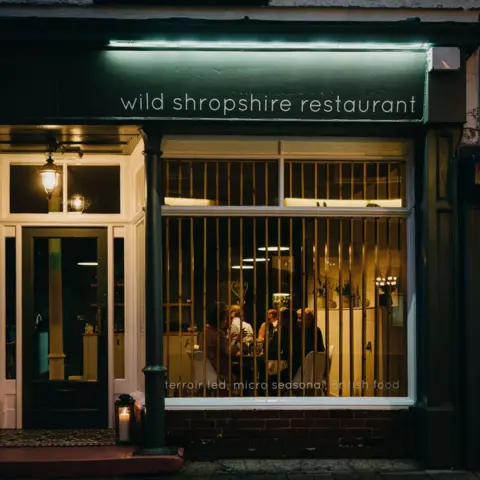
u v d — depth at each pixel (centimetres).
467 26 674
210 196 728
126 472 671
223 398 720
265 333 728
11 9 696
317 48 682
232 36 668
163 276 727
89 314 814
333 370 729
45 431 785
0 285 802
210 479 655
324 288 731
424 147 702
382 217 733
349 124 695
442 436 689
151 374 691
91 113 682
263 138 723
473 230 697
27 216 808
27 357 804
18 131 718
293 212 727
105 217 812
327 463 702
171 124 688
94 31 663
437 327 695
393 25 672
